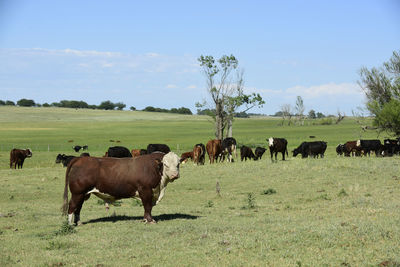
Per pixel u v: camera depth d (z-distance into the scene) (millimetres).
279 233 9641
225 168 29031
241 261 7617
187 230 10359
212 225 11102
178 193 20766
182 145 71375
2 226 12000
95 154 55594
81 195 11562
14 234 10820
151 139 90625
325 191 19422
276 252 8102
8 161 46000
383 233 8828
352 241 8438
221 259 7789
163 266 7508
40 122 151875
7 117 164750
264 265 7340
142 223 11688
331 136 89750
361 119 50312
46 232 10938
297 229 9836
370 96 49312
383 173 23391
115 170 11625
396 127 45375
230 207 15969
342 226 9766
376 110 46688
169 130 124938
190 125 149750
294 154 42562
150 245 9008
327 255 7738
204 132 115500
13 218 13430
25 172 30312
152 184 11680
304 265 7254
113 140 86500
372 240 8508
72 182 11523
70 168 11625
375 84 48562
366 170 24609
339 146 44438
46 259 8227
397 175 22656
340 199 16594
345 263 7258
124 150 30500
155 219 12562
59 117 176250
